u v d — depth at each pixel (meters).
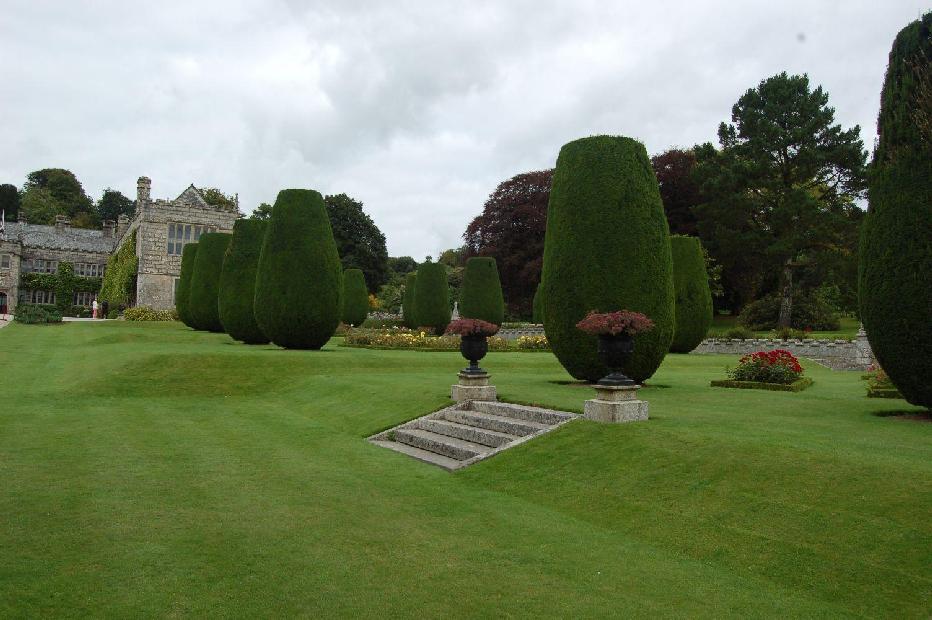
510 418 11.66
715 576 5.80
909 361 10.74
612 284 14.41
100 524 6.90
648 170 14.89
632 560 6.17
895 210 10.87
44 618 4.75
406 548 6.41
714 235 44.06
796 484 6.96
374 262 70.88
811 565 5.75
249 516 7.32
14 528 6.71
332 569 5.84
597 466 8.62
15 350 25.69
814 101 41.62
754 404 12.75
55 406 15.16
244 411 15.21
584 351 14.79
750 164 41.16
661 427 9.46
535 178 53.91
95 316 54.03
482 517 7.46
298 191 24.23
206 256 34.84
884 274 10.96
